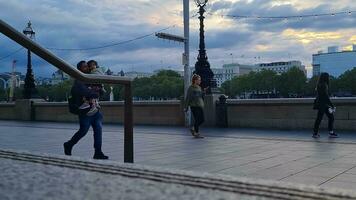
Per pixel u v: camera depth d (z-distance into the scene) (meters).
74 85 8.41
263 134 14.67
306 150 10.25
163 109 20.39
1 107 27.45
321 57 134.75
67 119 24.44
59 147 11.29
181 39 19.27
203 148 10.91
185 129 17.58
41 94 86.81
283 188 2.45
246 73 146.62
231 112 18.25
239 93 131.00
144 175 2.84
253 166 7.99
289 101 16.78
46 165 3.20
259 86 126.75
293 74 123.31
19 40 3.55
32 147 11.30
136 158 9.16
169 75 118.00
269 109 17.36
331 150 10.20
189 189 2.43
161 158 9.15
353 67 124.12
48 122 23.61
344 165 7.99
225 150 10.45
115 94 50.06
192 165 8.17
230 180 2.67
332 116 13.48
